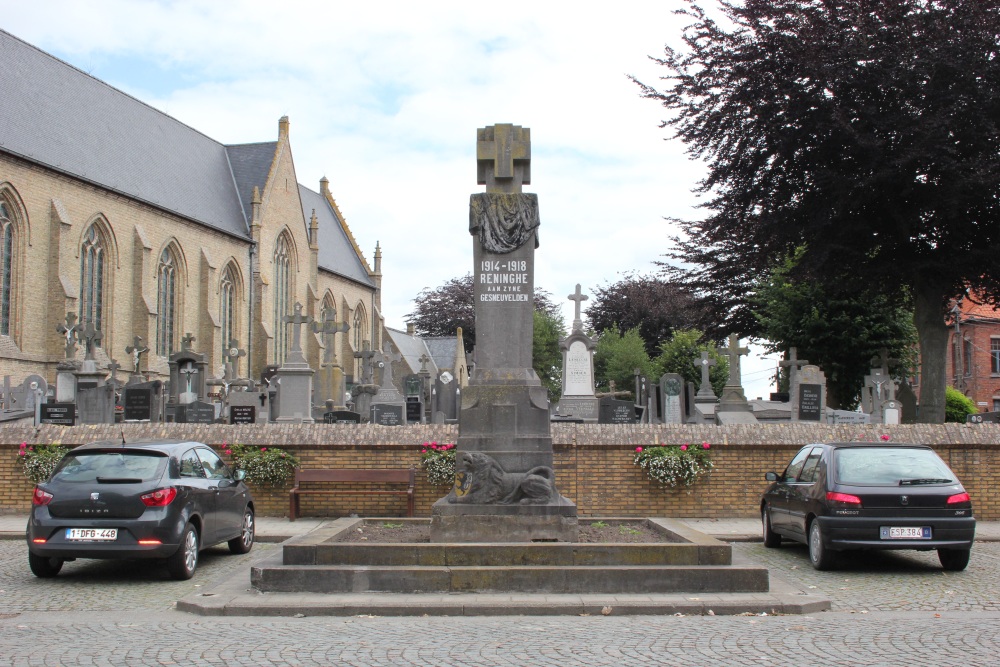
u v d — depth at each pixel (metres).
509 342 12.46
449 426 18.11
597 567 10.29
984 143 25.27
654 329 76.25
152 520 11.27
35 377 32.34
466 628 8.77
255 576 10.25
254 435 18.02
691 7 28.05
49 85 49.69
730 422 26.91
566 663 7.39
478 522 11.63
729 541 15.59
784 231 28.11
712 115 27.69
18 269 43.59
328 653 7.74
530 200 12.71
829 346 34.38
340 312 78.56
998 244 25.94
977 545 15.13
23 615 9.55
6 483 17.92
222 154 68.12
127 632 8.63
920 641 8.22
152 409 26.55
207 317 57.88
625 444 17.81
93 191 48.47
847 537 12.13
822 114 26.23
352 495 17.69
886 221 27.50
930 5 25.55
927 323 27.81
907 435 17.91
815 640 8.26
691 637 8.37
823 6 26.75
